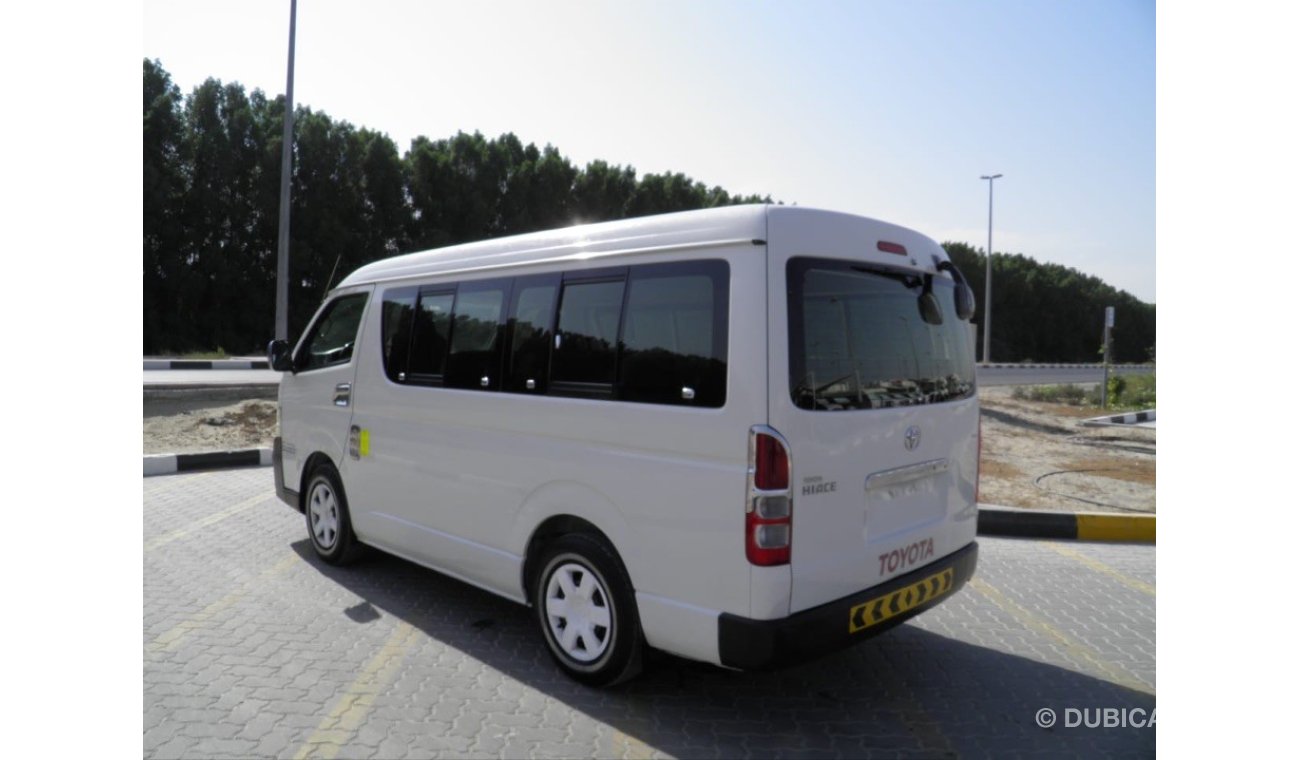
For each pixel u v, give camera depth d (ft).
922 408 12.39
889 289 12.10
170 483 27.14
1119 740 11.39
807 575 10.44
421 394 15.40
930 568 12.41
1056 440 40.09
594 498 12.07
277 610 15.84
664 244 11.49
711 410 10.55
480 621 15.44
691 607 10.81
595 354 12.24
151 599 16.28
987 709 12.30
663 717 11.78
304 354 19.34
